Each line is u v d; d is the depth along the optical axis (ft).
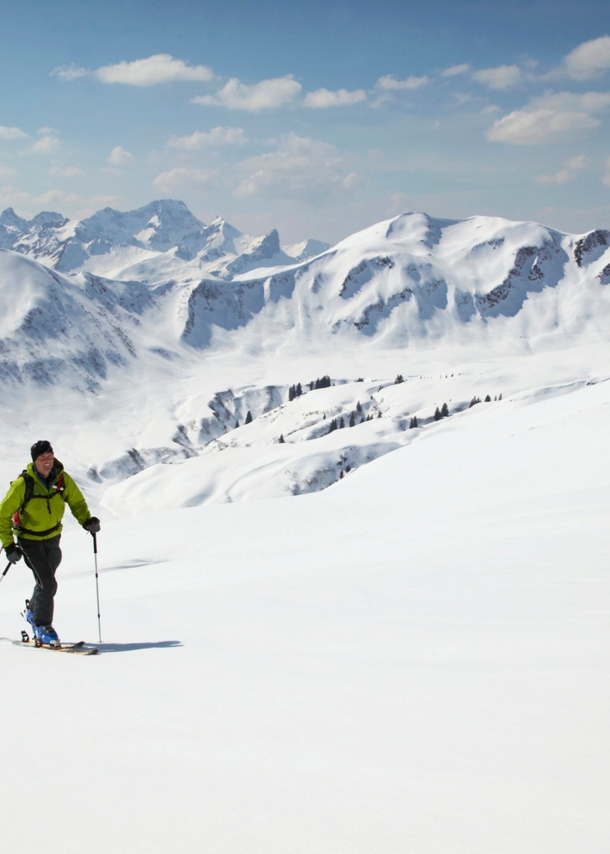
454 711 9.98
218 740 9.03
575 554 30.04
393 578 28.50
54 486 20.67
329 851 5.99
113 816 6.85
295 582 30.76
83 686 12.34
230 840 6.26
